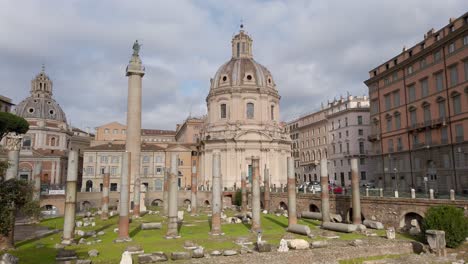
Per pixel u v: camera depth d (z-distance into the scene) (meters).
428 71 63.62
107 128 141.25
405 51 69.81
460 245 32.81
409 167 68.62
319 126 119.81
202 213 69.56
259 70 105.25
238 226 50.53
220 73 106.12
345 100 110.19
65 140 117.12
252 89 101.88
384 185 75.75
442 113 60.66
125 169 39.19
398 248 32.53
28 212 26.84
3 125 64.69
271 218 59.12
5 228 25.69
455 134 57.75
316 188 71.12
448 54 58.97
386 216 43.81
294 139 137.62
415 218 40.53
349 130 102.25
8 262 25.95
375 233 40.47
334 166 109.56
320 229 45.47
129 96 62.03
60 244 35.75
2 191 25.30
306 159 128.00
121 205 38.66
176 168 41.59
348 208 50.16
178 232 44.69
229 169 96.75
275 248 32.53
